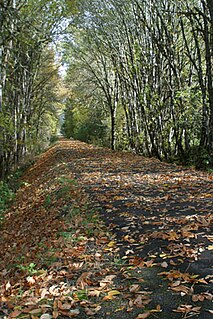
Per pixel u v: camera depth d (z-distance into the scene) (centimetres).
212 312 328
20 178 2216
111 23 2503
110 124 3634
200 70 1504
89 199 893
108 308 358
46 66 3172
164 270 428
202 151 1565
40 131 5062
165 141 1994
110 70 3195
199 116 1619
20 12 1666
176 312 336
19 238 838
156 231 576
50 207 980
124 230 607
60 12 1927
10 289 448
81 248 539
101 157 2161
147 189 961
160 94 2033
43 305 374
